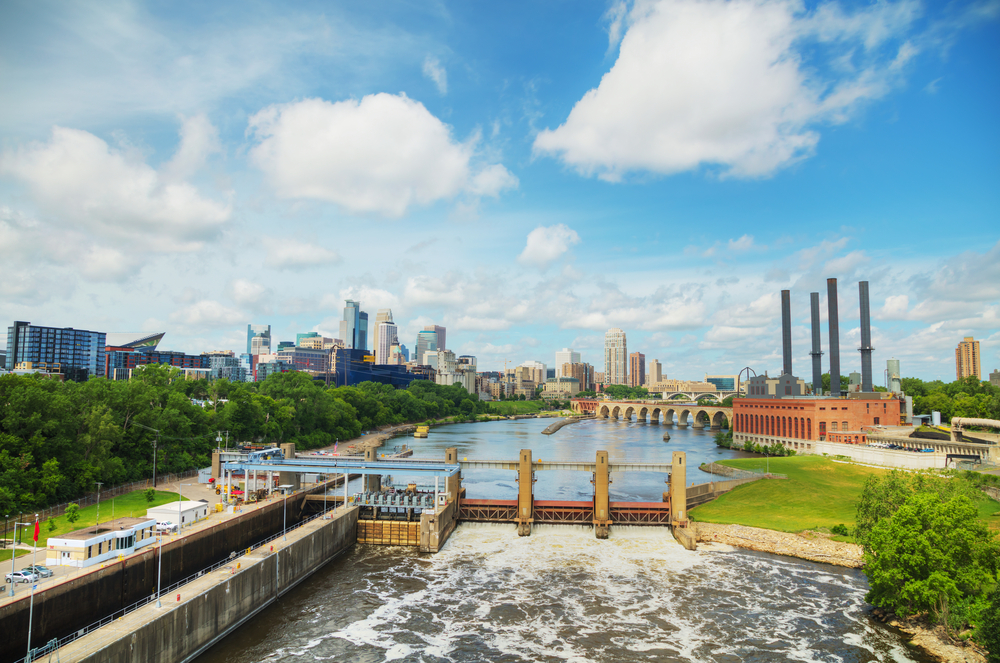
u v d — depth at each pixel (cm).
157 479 13050
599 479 11788
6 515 8606
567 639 7219
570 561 10112
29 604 5772
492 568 9756
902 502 8512
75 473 10588
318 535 9712
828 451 19812
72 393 12338
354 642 7131
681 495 11731
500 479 17312
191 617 6656
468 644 7088
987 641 5941
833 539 10406
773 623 7606
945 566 6862
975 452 15962
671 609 8075
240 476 12450
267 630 7456
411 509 12019
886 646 6962
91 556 6819
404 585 9006
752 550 10706
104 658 5525
